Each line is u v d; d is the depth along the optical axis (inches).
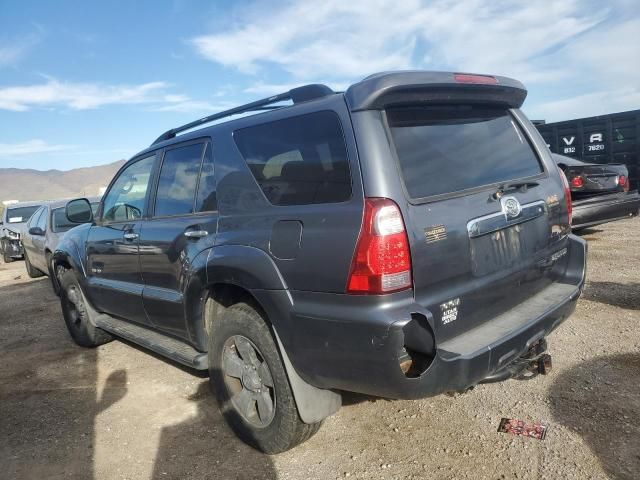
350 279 93.0
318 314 97.6
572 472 104.3
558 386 139.7
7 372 191.2
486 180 114.5
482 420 127.0
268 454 120.9
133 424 141.6
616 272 245.9
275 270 105.7
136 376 176.4
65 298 214.8
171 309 143.3
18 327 257.1
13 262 552.4
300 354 103.0
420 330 92.3
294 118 110.7
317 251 98.2
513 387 141.6
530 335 108.0
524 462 109.1
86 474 119.0
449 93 109.3
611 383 138.5
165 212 149.3
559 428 120.0
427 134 107.3
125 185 174.1
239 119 128.0
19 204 590.2
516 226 117.0
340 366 97.0
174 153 149.3
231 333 121.1
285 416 111.1
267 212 111.9
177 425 139.2
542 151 134.8
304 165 106.3
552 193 130.4
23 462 126.0
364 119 97.7
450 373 93.6
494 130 125.0
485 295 108.0
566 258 137.2
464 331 104.0
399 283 91.7
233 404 126.1
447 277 99.0
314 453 119.4
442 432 123.4
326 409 111.2
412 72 102.4
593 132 429.7
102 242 179.5
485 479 105.1
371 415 134.0
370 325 90.3
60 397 163.5
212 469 117.1
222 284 123.9
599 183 295.7
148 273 153.9
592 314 191.0
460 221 102.1
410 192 97.5
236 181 122.5
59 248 212.8
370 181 93.9
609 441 113.3
